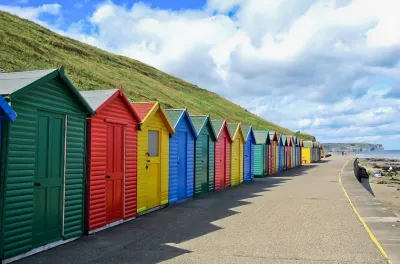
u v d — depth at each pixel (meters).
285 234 10.12
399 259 7.94
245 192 19.55
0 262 7.14
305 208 14.36
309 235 10.03
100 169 10.21
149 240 9.39
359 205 15.12
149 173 13.39
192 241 9.34
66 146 9.02
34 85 7.80
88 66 61.41
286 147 41.81
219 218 12.32
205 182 18.98
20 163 7.59
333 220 12.05
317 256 8.13
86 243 9.02
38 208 8.18
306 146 58.69
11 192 7.38
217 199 16.81
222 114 86.81
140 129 12.25
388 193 25.72
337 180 27.03
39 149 8.19
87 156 9.75
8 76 8.38
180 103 71.81
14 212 7.46
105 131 10.42
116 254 8.18
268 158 32.50
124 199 11.55
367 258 8.01
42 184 8.27
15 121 7.45
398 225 11.30
